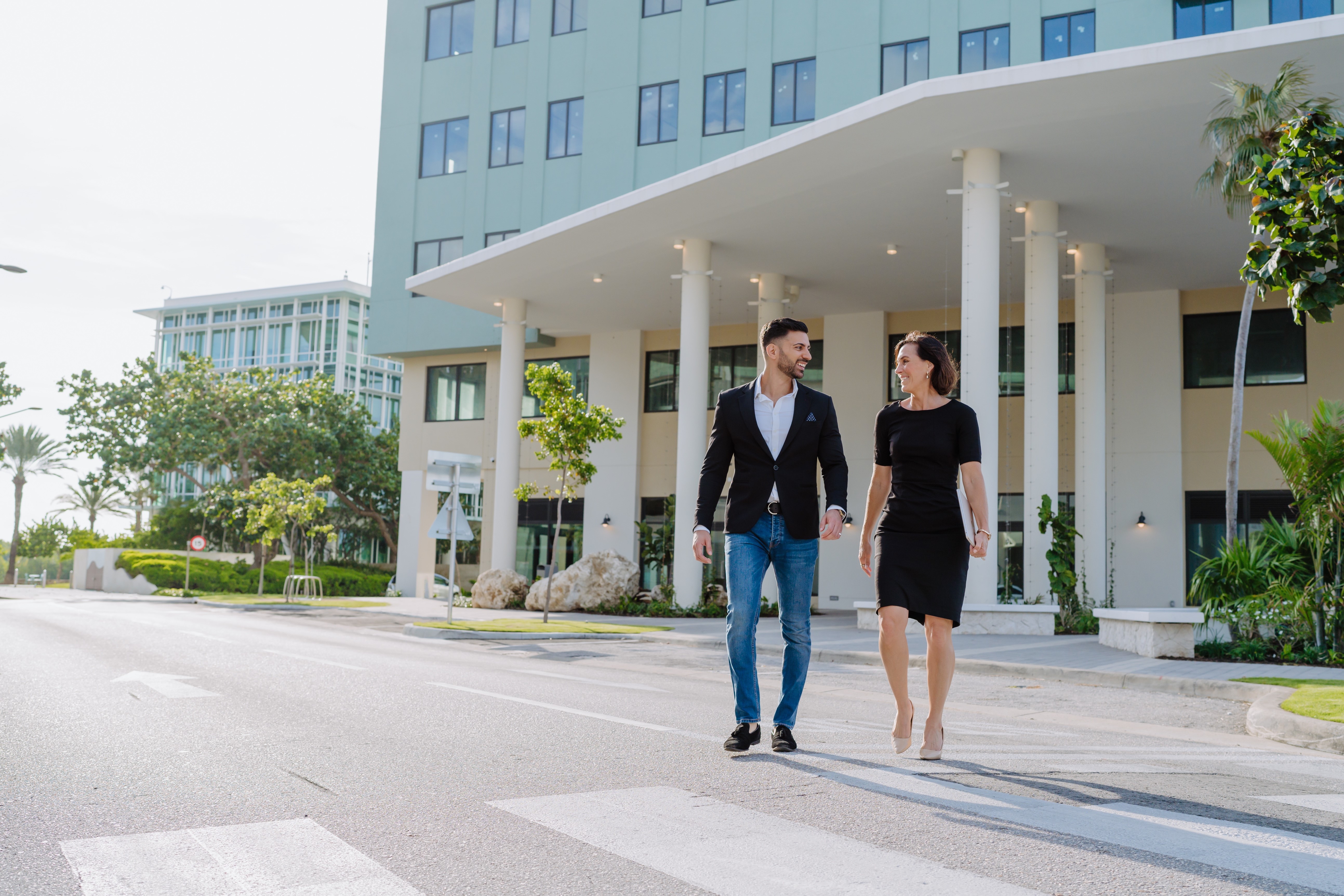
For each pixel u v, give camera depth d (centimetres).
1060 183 1753
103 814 329
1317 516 1160
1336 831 318
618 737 491
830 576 2617
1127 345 2347
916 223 1978
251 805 341
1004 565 2467
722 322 2823
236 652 1015
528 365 1902
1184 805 352
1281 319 2253
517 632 1497
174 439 4162
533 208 2850
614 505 2902
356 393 6781
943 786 369
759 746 472
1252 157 1390
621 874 259
